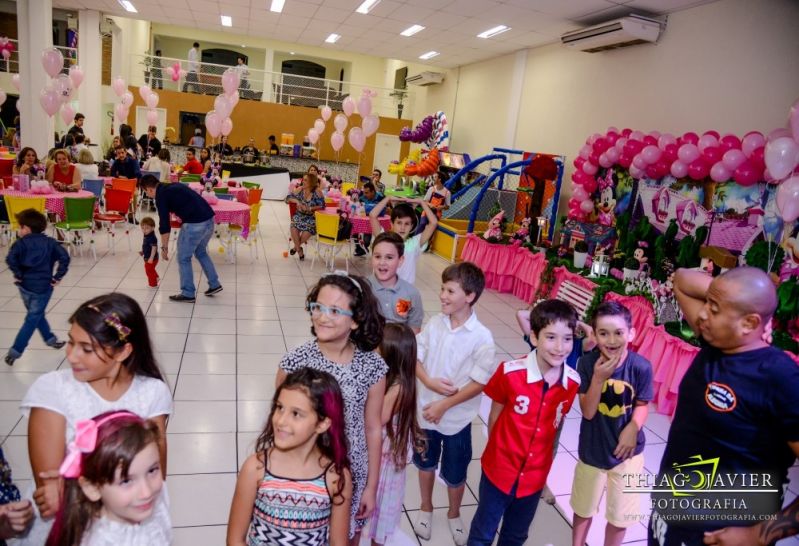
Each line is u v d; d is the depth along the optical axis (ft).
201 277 22.63
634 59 26.43
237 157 49.49
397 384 7.14
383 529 7.69
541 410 7.10
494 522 7.45
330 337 5.95
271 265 25.98
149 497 4.49
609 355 7.56
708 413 5.37
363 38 39.88
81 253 23.81
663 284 16.67
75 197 22.16
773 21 19.53
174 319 17.71
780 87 19.24
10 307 16.83
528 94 36.63
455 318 8.34
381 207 12.05
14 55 50.93
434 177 38.99
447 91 50.88
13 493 5.32
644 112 25.66
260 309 19.62
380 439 6.57
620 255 21.39
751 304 4.96
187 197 18.66
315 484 5.09
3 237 24.12
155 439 4.60
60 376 5.39
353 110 38.75
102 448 4.29
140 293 19.72
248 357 15.44
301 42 44.68
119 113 39.58
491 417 7.69
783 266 16.42
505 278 26.03
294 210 28.55
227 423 11.87
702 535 5.53
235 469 10.31
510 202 34.35
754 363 5.15
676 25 23.81
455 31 34.01
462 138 47.34
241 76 56.34
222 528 8.75
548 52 34.35
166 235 19.85
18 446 10.12
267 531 5.05
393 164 47.52
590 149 25.20
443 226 32.32
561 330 6.75
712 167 18.30
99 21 41.63
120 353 5.37
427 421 8.21
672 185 20.95
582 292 19.48
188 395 12.89
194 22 40.96
